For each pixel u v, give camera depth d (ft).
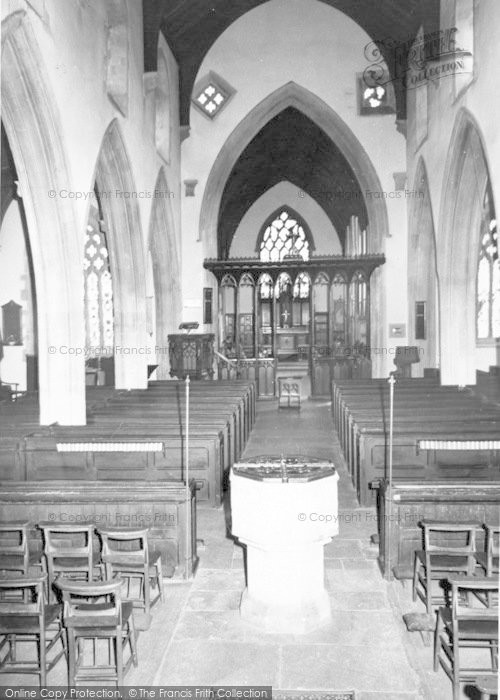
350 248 100.07
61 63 33.17
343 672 16.42
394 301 69.56
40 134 32.07
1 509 22.38
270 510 18.11
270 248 110.22
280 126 81.41
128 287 51.62
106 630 15.20
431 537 22.22
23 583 15.52
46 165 33.04
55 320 35.40
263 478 18.19
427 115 56.70
